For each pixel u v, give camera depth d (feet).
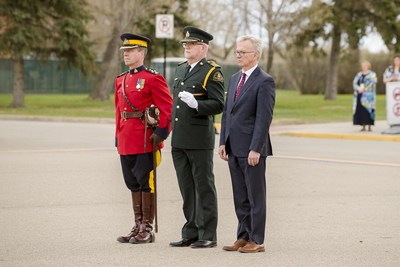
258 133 34.58
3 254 35.45
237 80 35.78
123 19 173.58
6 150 77.82
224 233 40.24
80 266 33.27
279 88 288.92
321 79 251.19
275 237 39.19
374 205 48.26
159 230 40.96
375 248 36.86
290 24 160.97
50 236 39.24
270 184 56.44
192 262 33.86
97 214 45.01
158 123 37.63
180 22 185.88
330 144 86.79
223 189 53.83
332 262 34.06
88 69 160.25
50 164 66.49
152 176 38.14
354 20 194.08
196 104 35.58
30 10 148.77
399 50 194.08
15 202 48.60
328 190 53.88
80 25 154.71
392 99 95.55
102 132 99.86
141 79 37.70
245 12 171.73
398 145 85.97
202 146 36.45
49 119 126.41
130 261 34.09
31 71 235.40
